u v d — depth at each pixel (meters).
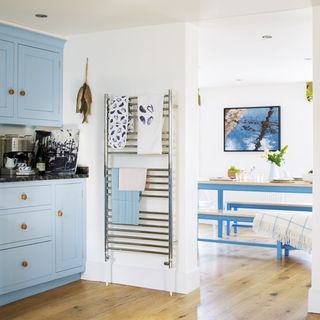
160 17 4.27
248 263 5.69
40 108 4.78
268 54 5.80
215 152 8.70
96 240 4.87
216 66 6.55
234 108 8.53
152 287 4.59
